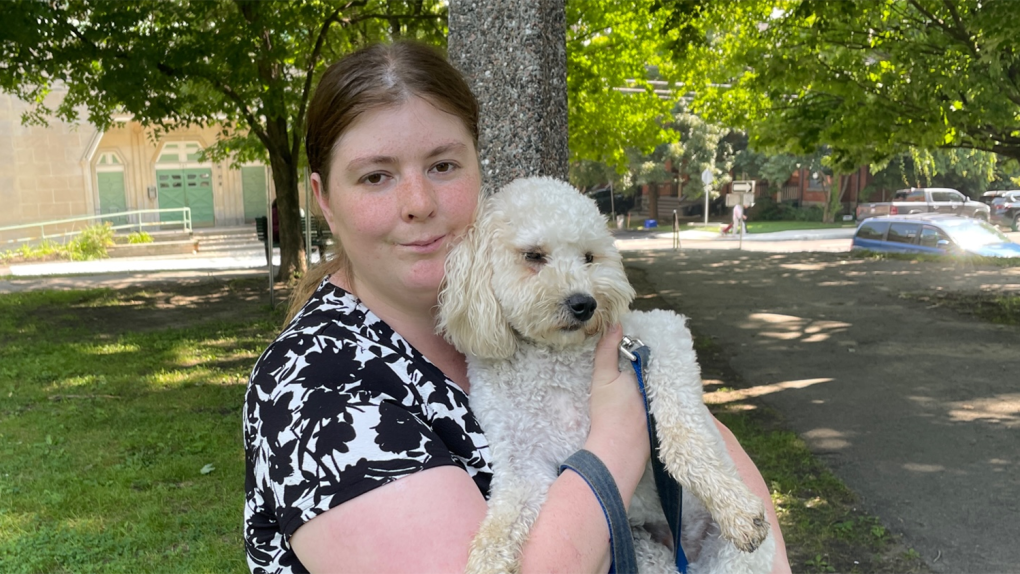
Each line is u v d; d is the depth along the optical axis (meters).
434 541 1.18
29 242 23.86
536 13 3.58
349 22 12.09
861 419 6.18
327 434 1.22
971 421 6.05
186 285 14.97
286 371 1.33
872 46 10.84
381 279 1.52
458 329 1.72
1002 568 3.81
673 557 1.72
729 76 15.22
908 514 4.44
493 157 3.62
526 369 1.75
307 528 1.20
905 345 8.87
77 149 24.69
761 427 6.02
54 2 10.06
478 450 1.51
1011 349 8.48
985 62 8.98
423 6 13.08
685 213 43.25
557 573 1.23
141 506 4.45
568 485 1.35
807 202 42.97
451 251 1.75
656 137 17.31
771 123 13.30
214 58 10.30
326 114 1.48
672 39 12.65
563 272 1.77
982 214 31.50
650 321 1.82
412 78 1.46
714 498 1.55
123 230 25.81
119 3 10.04
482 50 3.63
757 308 11.68
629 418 1.52
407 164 1.46
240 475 4.93
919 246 18.23
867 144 11.52
